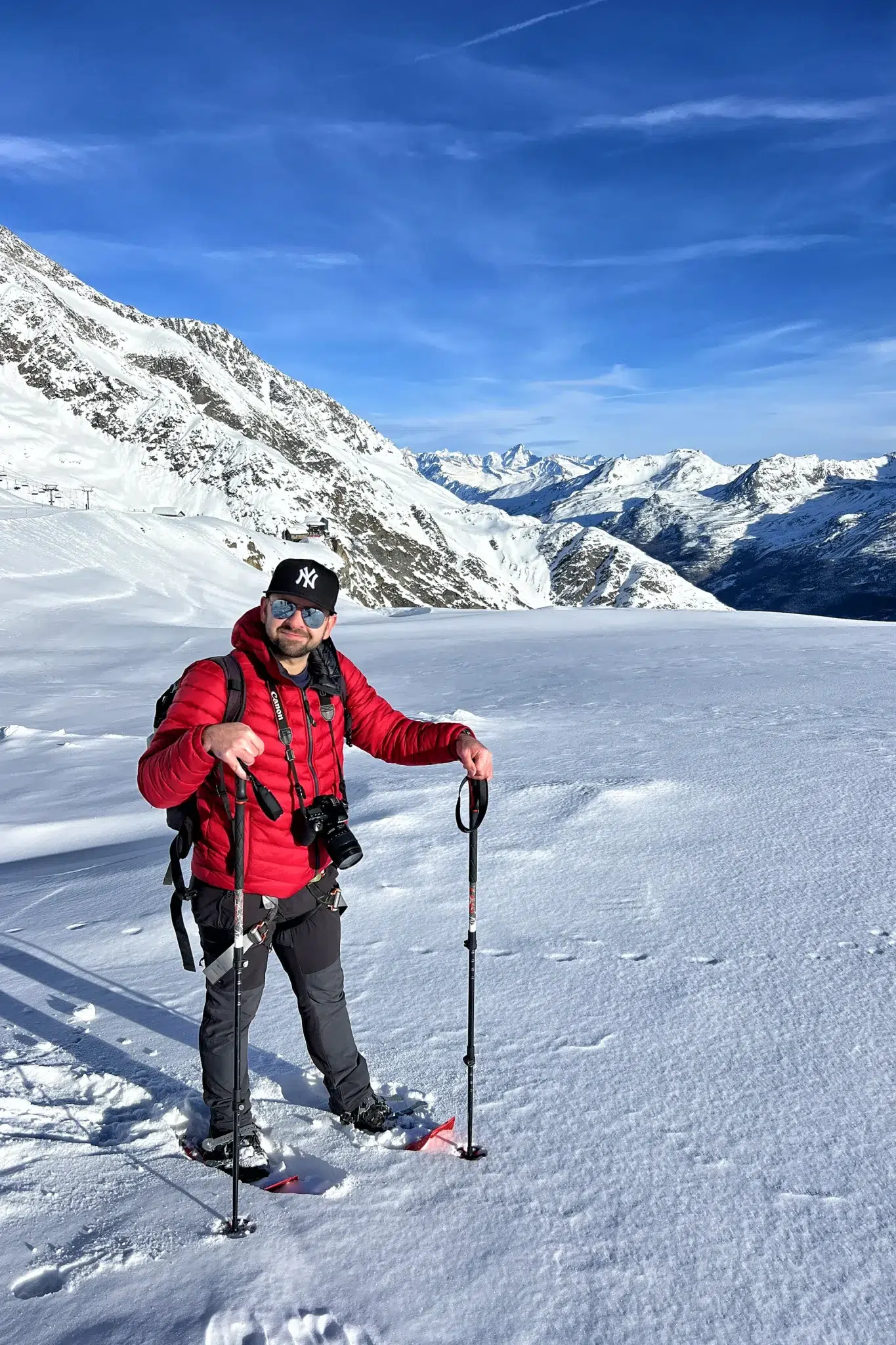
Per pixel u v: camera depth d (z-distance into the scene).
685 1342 2.04
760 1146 2.78
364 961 4.34
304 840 2.70
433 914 4.96
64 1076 3.26
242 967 2.66
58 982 4.30
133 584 78.25
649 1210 2.48
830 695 13.78
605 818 6.84
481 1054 3.40
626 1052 3.39
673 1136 2.84
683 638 30.25
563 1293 2.18
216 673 2.66
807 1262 2.27
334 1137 2.89
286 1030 3.70
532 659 25.11
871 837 6.07
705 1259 2.29
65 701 22.09
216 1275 2.24
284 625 2.59
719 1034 3.52
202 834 2.72
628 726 11.52
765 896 5.07
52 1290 2.21
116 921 5.19
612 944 4.47
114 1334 2.04
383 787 8.28
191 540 104.06
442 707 14.96
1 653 36.97
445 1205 2.52
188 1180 2.67
